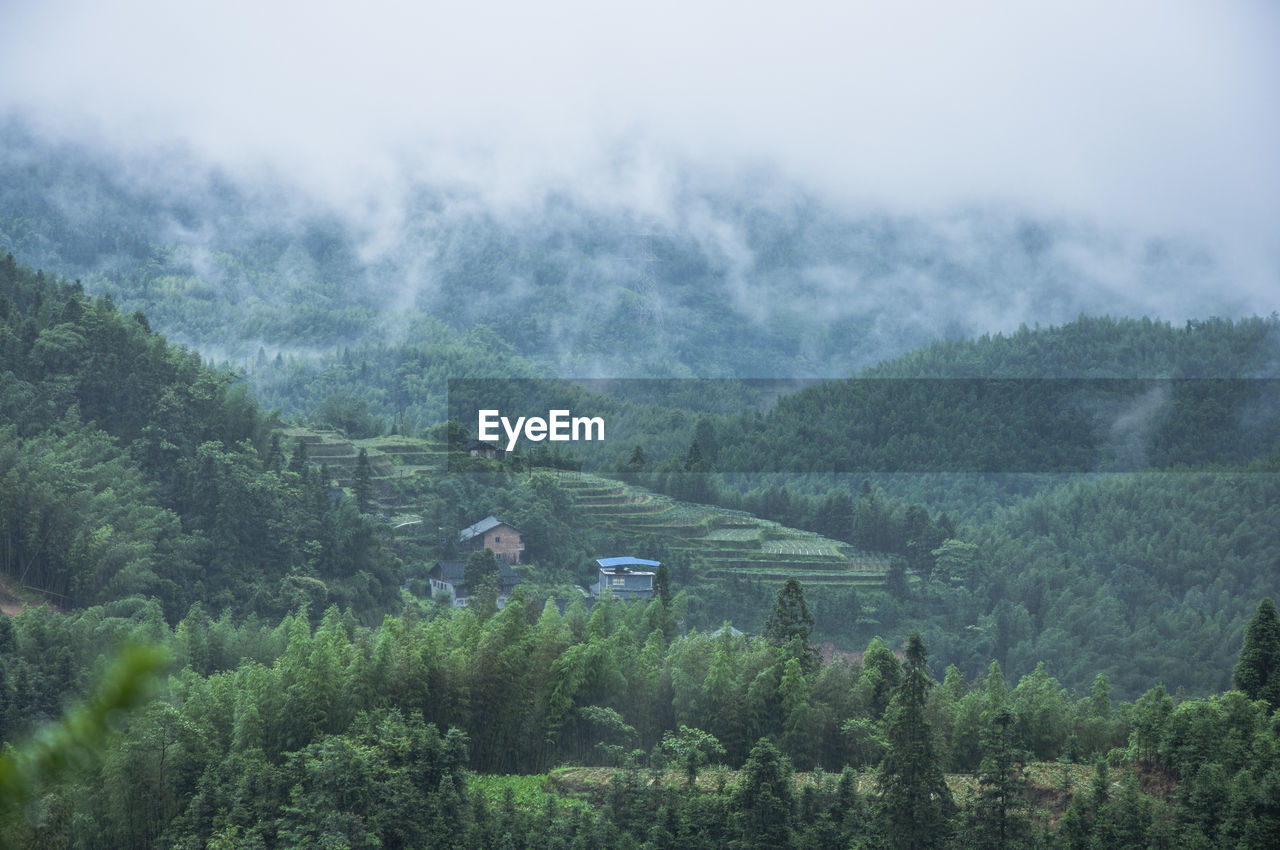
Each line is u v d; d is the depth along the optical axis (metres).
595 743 75.88
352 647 76.69
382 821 62.81
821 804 65.25
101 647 91.62
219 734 67.62
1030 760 71.31
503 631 78.25
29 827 39.19
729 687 76.12
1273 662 72.44
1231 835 57.53
